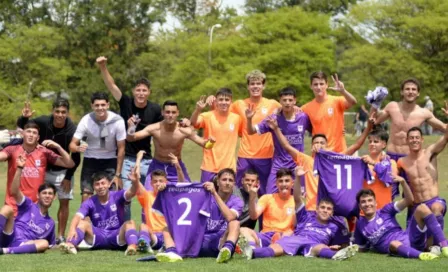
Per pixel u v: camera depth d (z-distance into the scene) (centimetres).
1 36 5094
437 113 4438
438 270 971
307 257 1092
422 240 1141
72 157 1322
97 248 1193
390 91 4441
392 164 1223
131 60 5503
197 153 3778
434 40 4322
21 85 4897
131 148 1357
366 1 4506
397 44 4378
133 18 5594
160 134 1270
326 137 1329
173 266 1002
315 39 4522
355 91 4328
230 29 5466
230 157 1345
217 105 1353
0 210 1145
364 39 4734
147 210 1223
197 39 4800
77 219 1175
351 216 1183
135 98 1355
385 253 1127
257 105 1381
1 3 5494
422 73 4244
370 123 1264
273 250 1095
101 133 1302
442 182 3050
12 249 1130
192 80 4753
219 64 4778
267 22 4609
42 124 1309
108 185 1191
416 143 1197
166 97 5078
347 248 1053
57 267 995
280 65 4541
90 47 5500
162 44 5459
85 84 5194
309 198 1236
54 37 4953
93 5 5475
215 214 1114
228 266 1002
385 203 1187
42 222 1188
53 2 5422
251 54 4706
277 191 1310
